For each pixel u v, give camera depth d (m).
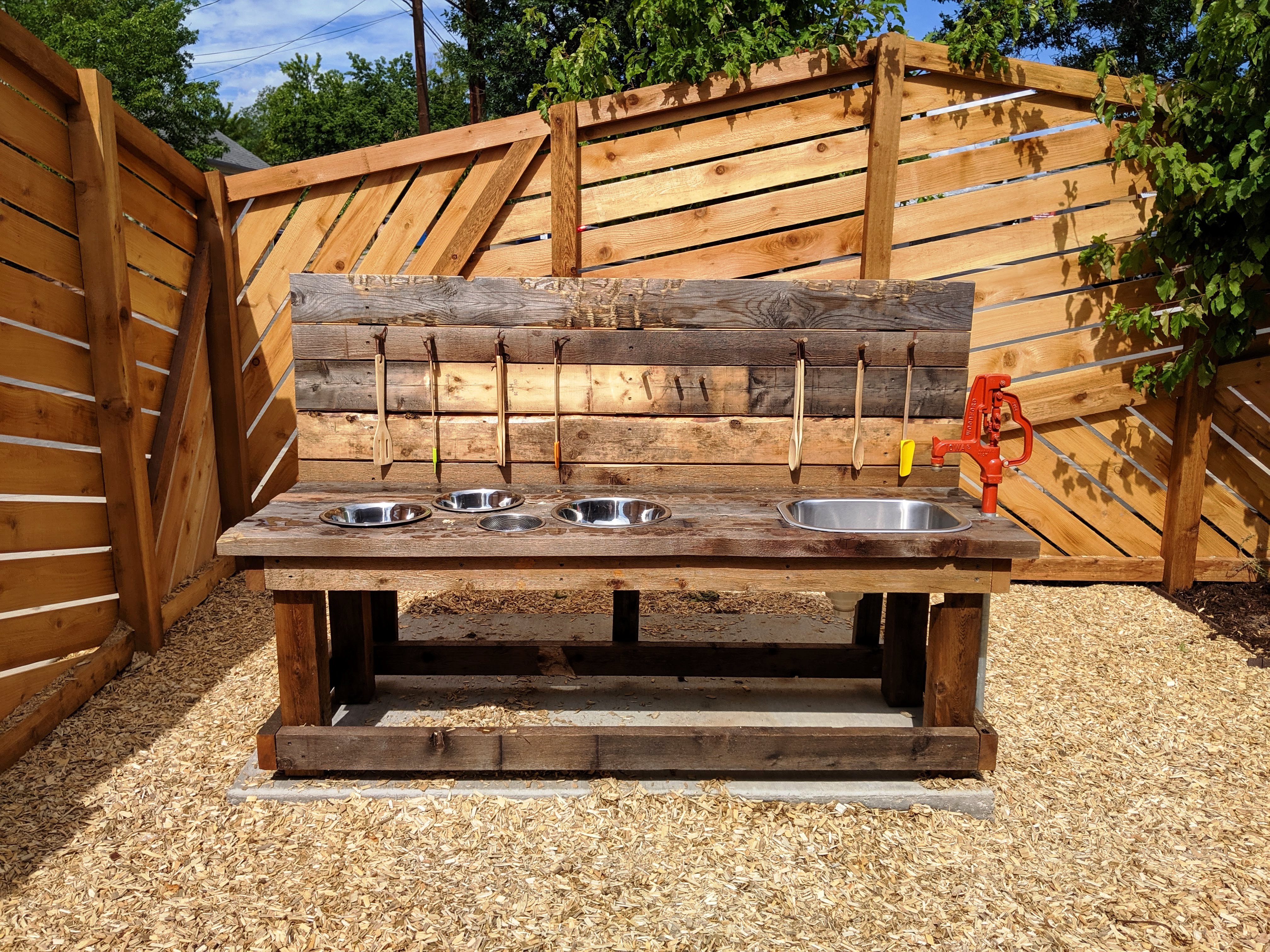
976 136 4.34
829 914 2.12
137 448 3.52
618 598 3.40
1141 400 4.49
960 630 2.62
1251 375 4.36
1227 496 4.59
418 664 3.35
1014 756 2.97
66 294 3.22
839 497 3.04
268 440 4.96
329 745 2.56
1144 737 3.13
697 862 2.31
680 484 3.19
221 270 4.68
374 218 4.70
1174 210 4.20
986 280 4.47
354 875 2.22
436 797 2.57
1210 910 2.17
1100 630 4.13
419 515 2.75
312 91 28.78
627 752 2.59
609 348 3.11
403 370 3.09
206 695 3.27
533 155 4.42
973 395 2.84
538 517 2.72
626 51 7.17
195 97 24.08
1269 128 3.73
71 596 3.22
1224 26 3.85
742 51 4.27
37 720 2.84
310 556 2.48
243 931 2.01
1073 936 2.07
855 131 4.36
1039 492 4.66
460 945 1.97
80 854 2.28
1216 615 4.26
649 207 4.41
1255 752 3.02
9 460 2.82
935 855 2.39
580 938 2.01
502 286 3.06
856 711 3.17
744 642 3.47
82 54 21.95
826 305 3.11
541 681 3.44
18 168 2.93
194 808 2.52
